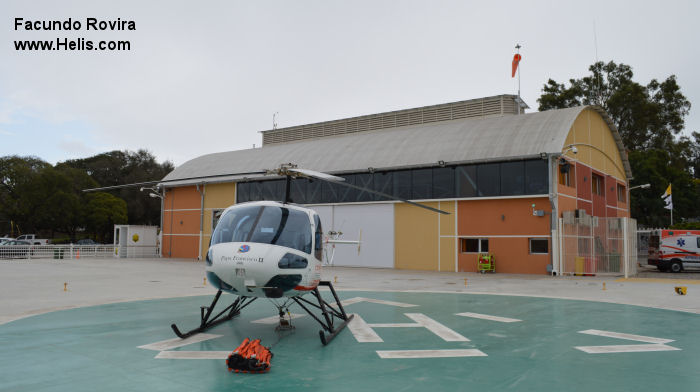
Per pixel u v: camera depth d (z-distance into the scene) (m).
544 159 21.38
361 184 26.89
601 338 7.81
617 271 21.20
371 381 5.29
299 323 9.05
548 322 9.34
